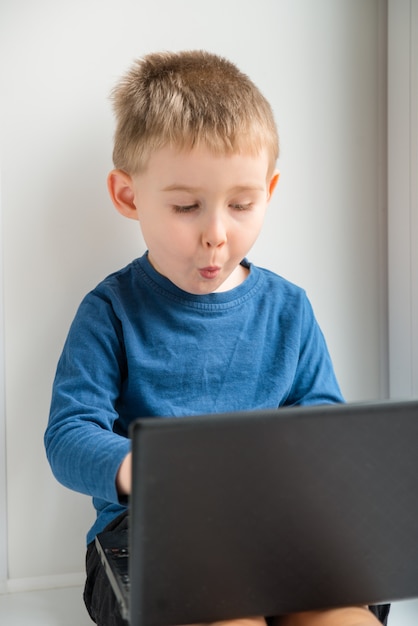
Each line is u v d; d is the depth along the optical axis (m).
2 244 1.05
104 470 0.73
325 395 1.04
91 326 0.96
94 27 1.06
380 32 1.19
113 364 0.95
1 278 1.06
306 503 0.59
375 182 1.21
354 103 1.19
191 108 0.87
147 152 0.88
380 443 0.60
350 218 1.21
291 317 1.05
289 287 1.07
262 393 1.01
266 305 1.04
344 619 0.70
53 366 1.08
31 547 1.09
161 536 0.57
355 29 1.18
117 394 0.96
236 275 1.04
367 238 1.22
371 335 1.24
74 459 0.78
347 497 0.60
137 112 0.91
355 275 1.22
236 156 0.86
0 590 1.08
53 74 1.05
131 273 1.01
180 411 0.97
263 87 1.14
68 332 1.05
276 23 1.14
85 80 1.07
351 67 1.18
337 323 1.22
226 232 0.88
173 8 1.09
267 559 0.60
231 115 0.87
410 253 1.17
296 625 0.74
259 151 0.88
